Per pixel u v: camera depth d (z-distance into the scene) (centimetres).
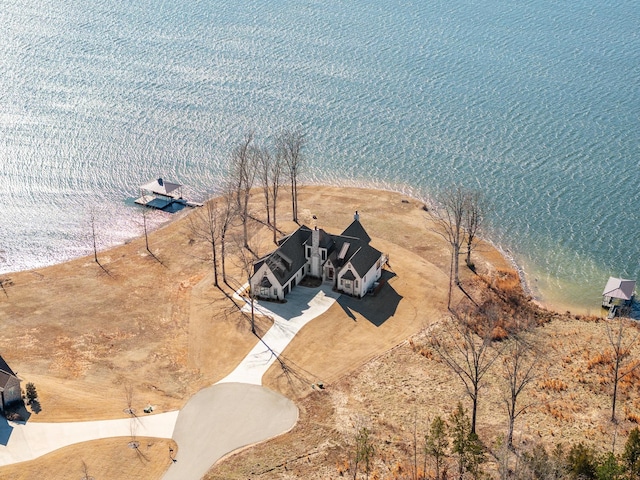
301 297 10788
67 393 8638
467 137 16250
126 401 8544
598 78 19662
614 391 8331
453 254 11206
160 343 9675
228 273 11412
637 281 11694
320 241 11056
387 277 11406
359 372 9194
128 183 14250
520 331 10225
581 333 10231
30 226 12725
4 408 8300
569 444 7881
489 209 13488
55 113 16625
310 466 7588
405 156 15475
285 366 9262
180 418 8294
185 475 7469
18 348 9431
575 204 13688
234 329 9981
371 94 18300
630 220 13200
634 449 6994
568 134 16388
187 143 15650
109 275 11306
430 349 9700
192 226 12838
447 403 8650
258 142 15725
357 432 8038
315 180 14675
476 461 7200
